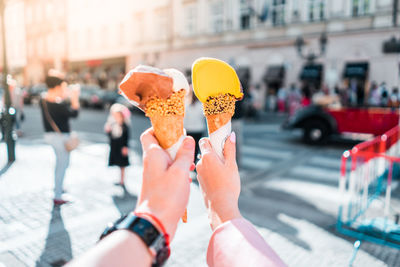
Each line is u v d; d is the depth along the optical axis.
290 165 6.46
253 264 0.47
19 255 2.83
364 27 14.90
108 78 26.81
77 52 29.72
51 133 3.99
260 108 18.44
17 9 37.09
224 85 0.70
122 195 4.48
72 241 3.12
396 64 14.21
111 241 0.44
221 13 19.64
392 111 7.61
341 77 15.57
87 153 7.16
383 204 4.05
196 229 3.41
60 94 3.97
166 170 0.58
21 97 8.99
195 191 4.53
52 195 4.43
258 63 18.42
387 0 14.10
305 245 3.11
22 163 6.17
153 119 0.61
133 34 24.48
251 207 4.12
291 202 4.32
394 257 2.88
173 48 21.97
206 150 0.71
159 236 0.48
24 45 37.00
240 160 6.00
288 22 17.12
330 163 6.64
